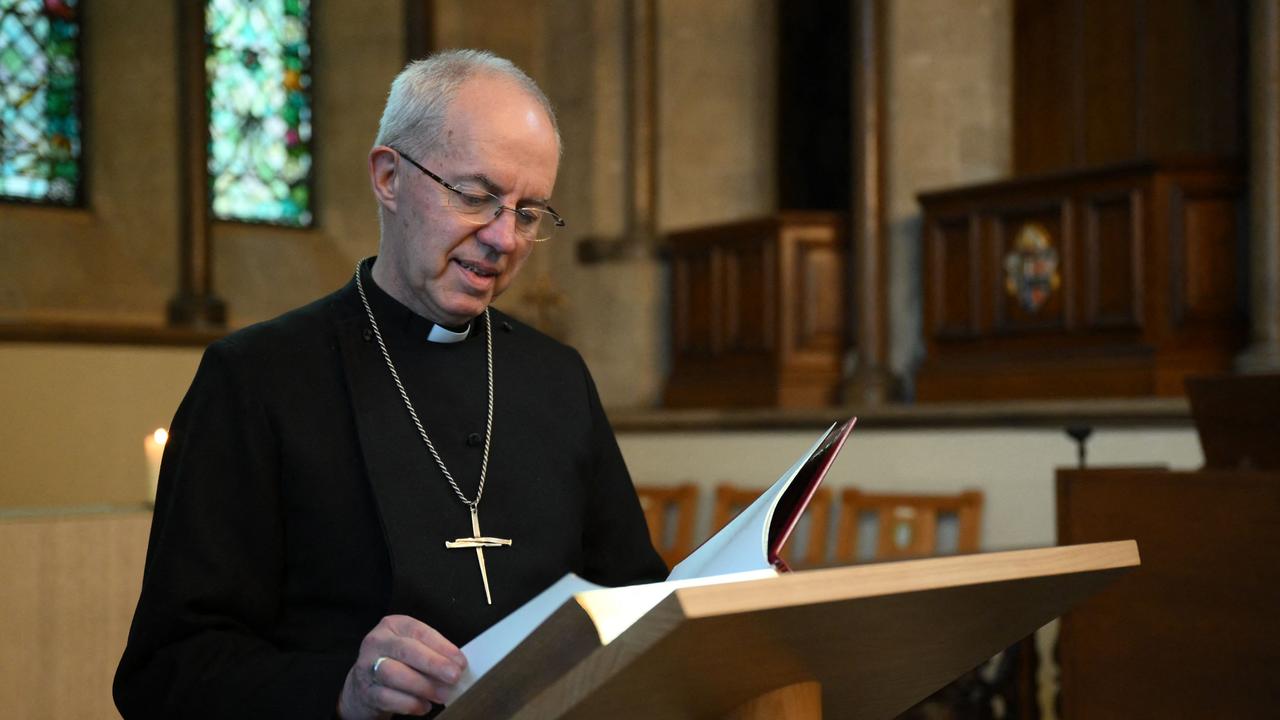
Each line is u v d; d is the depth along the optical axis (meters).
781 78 10.76
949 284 8.21
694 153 10.51
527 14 11.04
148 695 1.50
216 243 9.80
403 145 1.66
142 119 9.50
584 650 1.00
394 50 10.70
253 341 1.70
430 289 1.69
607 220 10.59
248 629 1.60
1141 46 9.02
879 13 8.65
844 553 7.14
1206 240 7.12
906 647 1.29
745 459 8.21
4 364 6.82
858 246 8.62
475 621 1.60
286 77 10.40
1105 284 7.33
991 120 9.05
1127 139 9.10
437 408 1.74
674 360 9.86
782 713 1.24
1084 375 7.37
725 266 9.43
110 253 9.22
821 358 9.05
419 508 1.65
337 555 1.63
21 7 9.12
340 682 1.42
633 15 10.38
